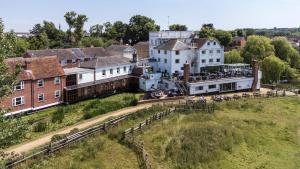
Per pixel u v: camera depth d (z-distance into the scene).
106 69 76.88
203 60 86.56
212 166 41.00
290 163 44.47
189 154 42.00
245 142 49.22
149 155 41.34
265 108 67.19
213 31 143.62
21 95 59.16
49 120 54.41
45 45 135.25
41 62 64.56
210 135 48.03
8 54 25.16
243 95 74.50
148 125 49.56
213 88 77.31
